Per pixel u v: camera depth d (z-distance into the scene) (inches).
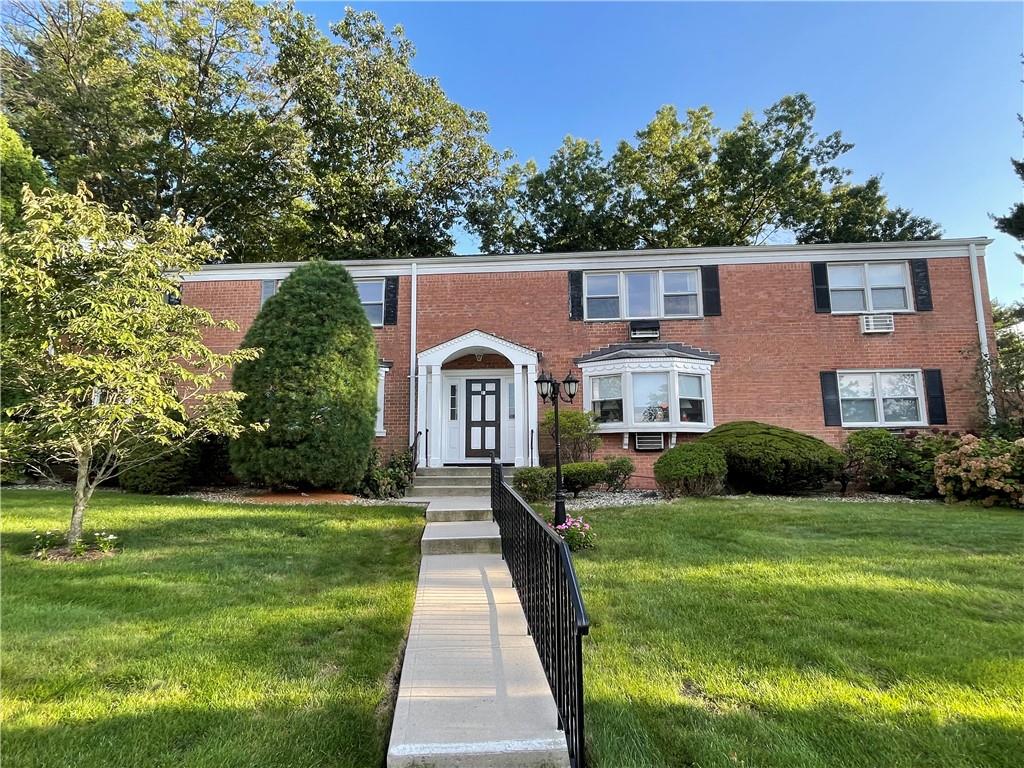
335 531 256.2
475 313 490.9
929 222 892.0
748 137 818.2
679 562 206.1
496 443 481.1
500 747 91.8
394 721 100.1
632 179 880.3
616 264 488.7
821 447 371.9
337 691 115.5
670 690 115.5
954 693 113.7
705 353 460.8
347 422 362.3
